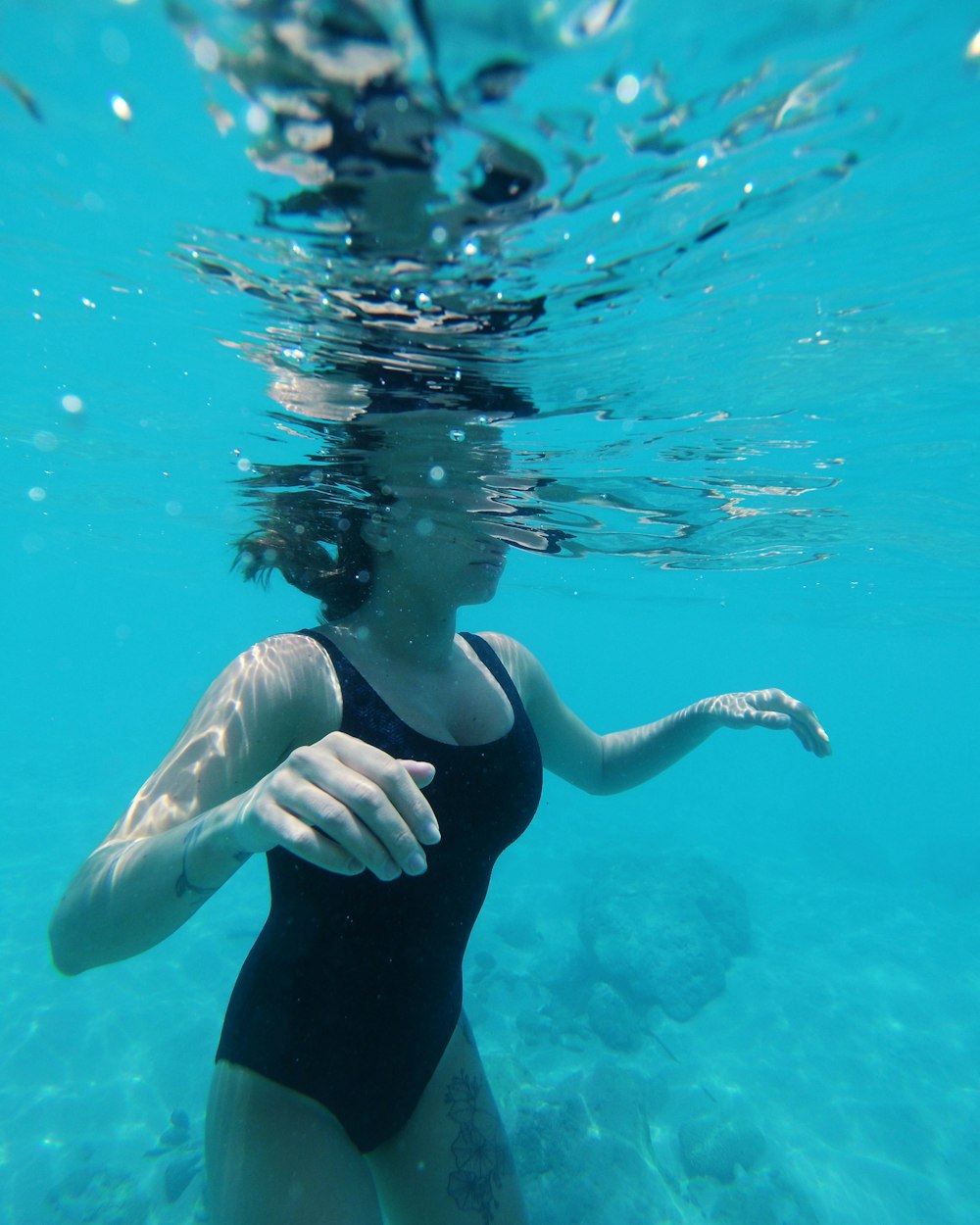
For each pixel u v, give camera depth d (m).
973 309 4.14
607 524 9.52
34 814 22.72
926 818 40.84
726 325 4.26
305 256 3.41
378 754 1.50
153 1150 8.54
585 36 2.12
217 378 5.48
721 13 2.10
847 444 6.61
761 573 14.80
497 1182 2.58
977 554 12.05
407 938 2.48
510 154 2.64
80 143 2.87
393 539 2.93
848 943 17.70
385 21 2.04
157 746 36.69
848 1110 10.34
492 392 4.95
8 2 2.16
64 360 6.08
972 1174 9.13
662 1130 9.55
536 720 3.72
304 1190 2.11
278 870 2.47
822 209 3.16
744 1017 12.91
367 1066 2.40
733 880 19.38
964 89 2.46
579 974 13.99
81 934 1.88
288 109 2.45
